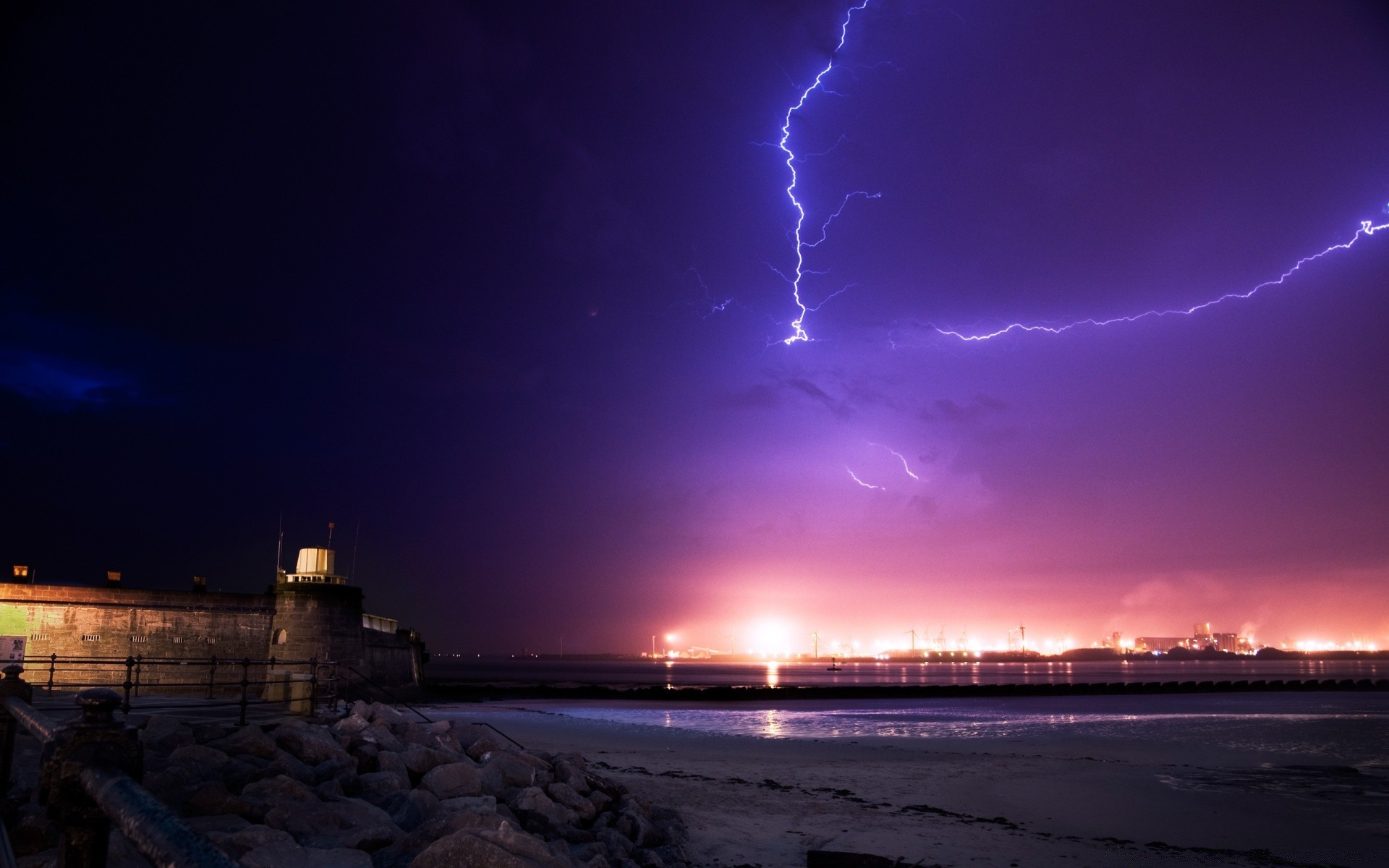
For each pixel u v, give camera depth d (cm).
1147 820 2147
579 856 1219
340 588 4581
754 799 2123
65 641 3794
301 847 927
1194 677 18388
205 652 4156
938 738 4372
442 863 853
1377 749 3950
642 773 2525
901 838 1778
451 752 1541
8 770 628
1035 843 1802
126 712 1483
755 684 15225
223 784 1115
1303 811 2319
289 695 2111
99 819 242
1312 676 18888
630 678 19962
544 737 3734
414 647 6078
